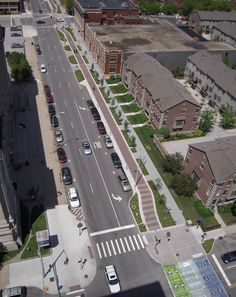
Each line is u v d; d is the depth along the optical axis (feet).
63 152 272.51
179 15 625.00
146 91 324.39
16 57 371.97
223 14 561.43
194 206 241.55
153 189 251.60
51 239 209.97
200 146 243.81
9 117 292.20
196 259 209.05
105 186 250.98
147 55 372.99
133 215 230.89
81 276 193.26
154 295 188.85
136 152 286.66
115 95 362.12
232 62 444.96
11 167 255.70
